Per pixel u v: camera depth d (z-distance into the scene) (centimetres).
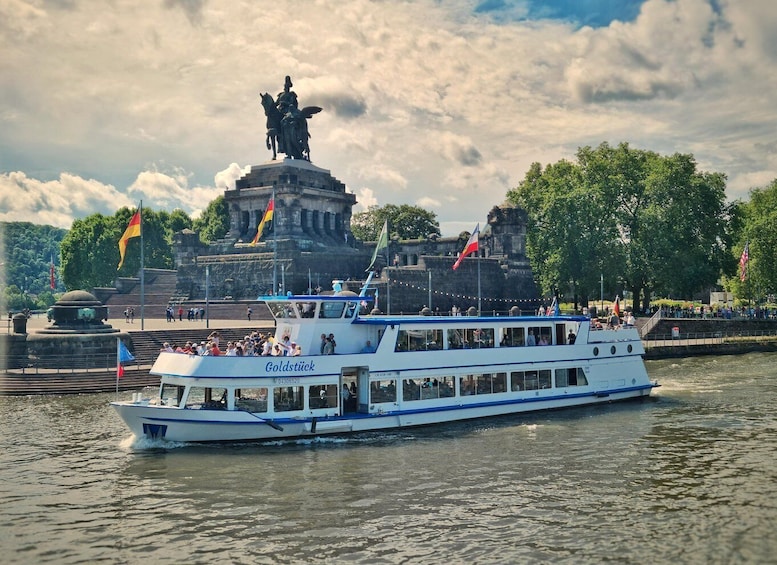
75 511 3753
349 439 5150
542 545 3275
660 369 9312
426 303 12425
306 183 14400
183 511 3734
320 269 12962
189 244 13912
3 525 3569
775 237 14075
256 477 4284
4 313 15288
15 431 5497
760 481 4109
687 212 13912
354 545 3294
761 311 13550
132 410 4944
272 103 14875
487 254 15088
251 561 3147
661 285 14650
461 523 3541
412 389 5566
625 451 4822
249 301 12312
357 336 5566
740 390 7269
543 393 6191
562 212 14362
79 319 8788
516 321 6100
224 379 4947
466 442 5091
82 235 18100
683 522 3512
